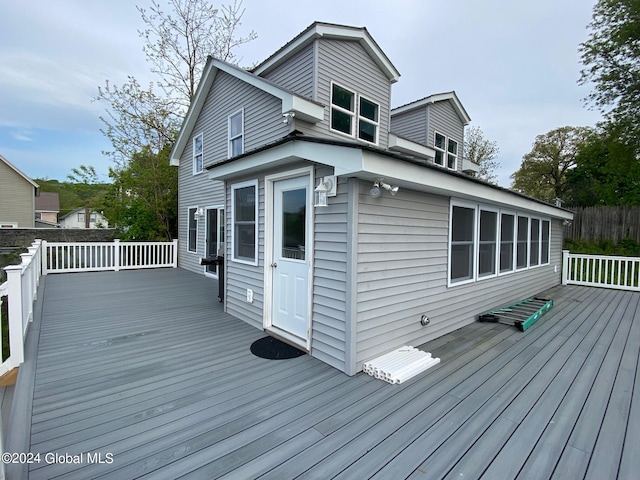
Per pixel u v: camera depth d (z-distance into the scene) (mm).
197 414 2355
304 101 5824
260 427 2207
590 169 16578
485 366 3328
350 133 7082
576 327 4816
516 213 6363
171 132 13695
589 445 2064
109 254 10773
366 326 3203
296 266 3838
